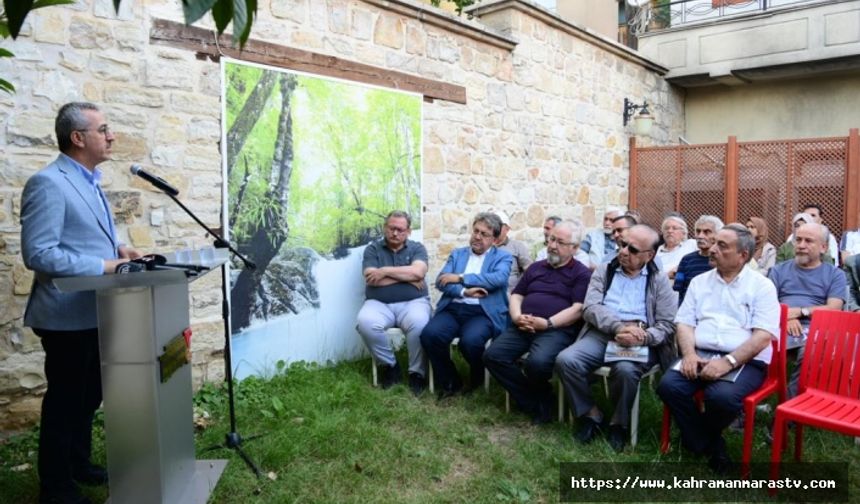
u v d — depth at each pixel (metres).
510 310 3.86
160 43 3.64
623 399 3.20
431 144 5.40
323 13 4.48
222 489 2.65
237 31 1.23
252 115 4.08
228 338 3.03
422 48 5.26
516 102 6.29
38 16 3.21
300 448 3.06
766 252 4.97
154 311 2.20
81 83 3.37
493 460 3.06
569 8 9.59
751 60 8.50
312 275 4.49
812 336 2.98
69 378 2.41
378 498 2.67
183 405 2.50
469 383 4.24
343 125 4.64
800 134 8.92
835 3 7.86
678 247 4.86
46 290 2.37
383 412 3.61
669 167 8.05
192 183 3.80
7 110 3.13
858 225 7.04
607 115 7.75
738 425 3.40
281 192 4.27
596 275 3.54
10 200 3.15
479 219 4.37
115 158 3.49
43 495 2.43
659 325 3.31
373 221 4.91
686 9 9.59
